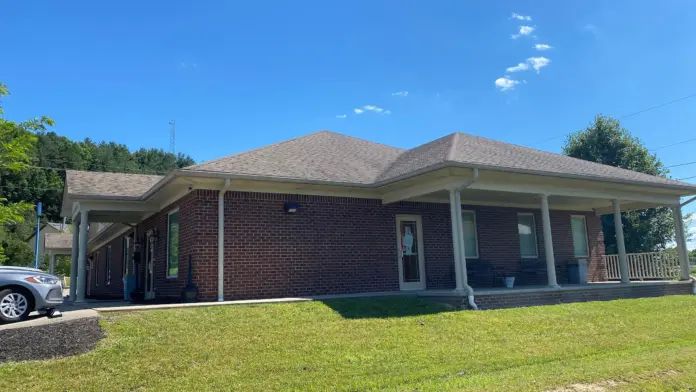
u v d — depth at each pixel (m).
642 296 15.51
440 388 6.29
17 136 13.66
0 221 13.60
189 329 8.62
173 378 6.62
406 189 13.70
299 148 15.24
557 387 6.29
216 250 11.91
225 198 12.21
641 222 29.83
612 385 6.40
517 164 13.02
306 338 8.48
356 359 7.59
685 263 17.34
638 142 30.81
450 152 12.66
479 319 10.43
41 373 6.57
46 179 60.41
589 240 19.92
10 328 8.06
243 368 7.04
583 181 14.28
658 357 7.91
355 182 13.27
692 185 17.14
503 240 17.16
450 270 15.56
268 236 12.58
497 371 7.31
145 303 14.19
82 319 8.76
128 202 15.48
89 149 70.19
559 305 12.48
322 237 13.37
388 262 14.38
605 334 9.90
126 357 7.26
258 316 9.67
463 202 16.45
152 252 16.53
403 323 9.80
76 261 17.55
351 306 10.98
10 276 9.04
